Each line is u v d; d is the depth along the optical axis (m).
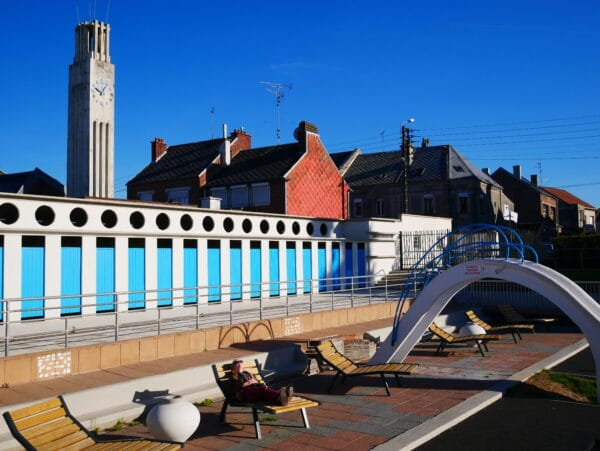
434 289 12.72
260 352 12.80
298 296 22.20
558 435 8.49
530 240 32.62
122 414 9.31
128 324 13.19
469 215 45.84
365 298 21.80
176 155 39.19
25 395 9.01
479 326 17.56
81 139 23.64
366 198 50.38
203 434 8.77
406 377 12.58
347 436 8.51
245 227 20.91
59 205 14.92
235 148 36.97
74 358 10.55
